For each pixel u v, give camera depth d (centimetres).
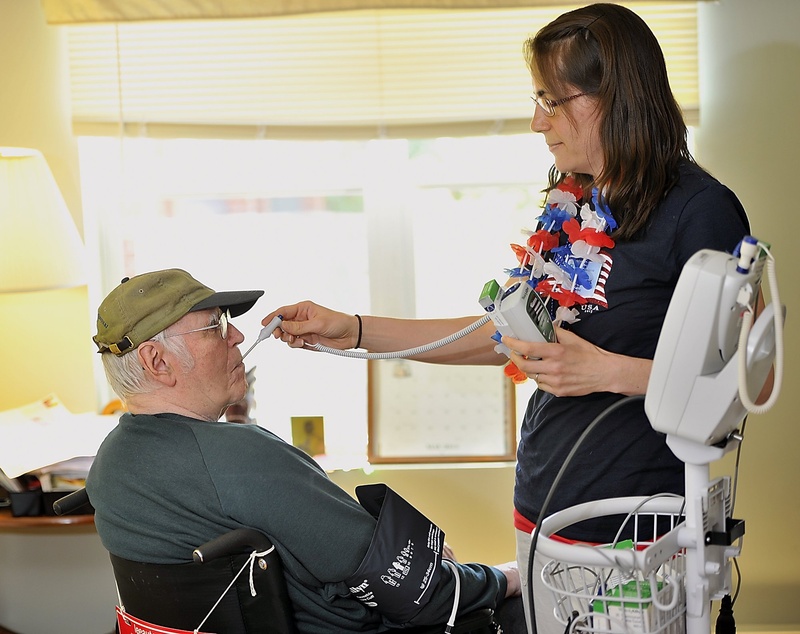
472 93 259
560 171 159
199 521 139
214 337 153
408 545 142
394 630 151
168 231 283
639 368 133
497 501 266
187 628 142
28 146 263
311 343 181
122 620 153
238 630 140
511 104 259
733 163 256
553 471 150
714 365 107
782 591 260
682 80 255
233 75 261
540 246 151
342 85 261
